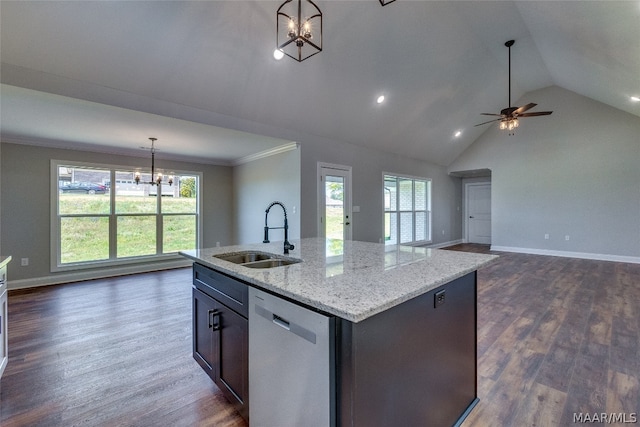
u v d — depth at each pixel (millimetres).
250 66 3291
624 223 5965
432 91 5027
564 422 1605
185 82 3211
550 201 6777
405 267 1626
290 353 1215
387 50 3771
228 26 2811
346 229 5539
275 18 2891
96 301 3701
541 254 6836
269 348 1333
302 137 4793
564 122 6578
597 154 6227
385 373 1136
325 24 3111
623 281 4438
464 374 1659
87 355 2365
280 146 5020
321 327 1072
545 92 6738
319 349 1084
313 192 4984
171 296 3904
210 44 2906
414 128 5980
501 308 3328
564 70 5293
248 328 1481
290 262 1981
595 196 6254
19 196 4316
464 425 1598
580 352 2340
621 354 2297
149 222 5555
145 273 5262
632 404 1732
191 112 3559
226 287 1686
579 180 6426
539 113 4574
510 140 7312
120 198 5242
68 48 2531
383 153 6371
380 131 5594
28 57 2521
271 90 3725
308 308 1142
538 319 3010
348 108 4590
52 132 4020
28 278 4371
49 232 4531
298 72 3596
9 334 2752
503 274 4898
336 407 1052
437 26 3787
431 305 1382
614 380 1969
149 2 2395
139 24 2523
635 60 3455
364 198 5930
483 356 2301
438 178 8086
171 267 5734
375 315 1086
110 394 1880
